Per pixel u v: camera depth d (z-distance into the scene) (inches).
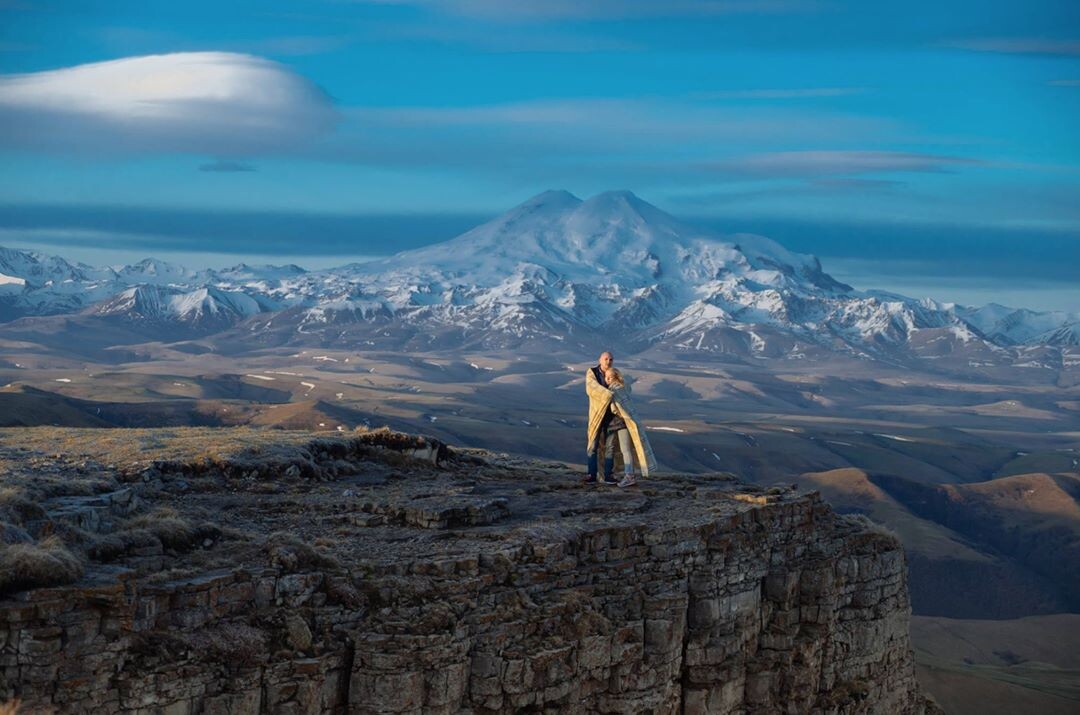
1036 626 6033.5
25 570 697.6
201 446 1309.1
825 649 1195.3
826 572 1193.4
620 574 999.0
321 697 780.6
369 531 1001.5
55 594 690.8
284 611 793.6
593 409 1362.0
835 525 1334.9
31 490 943.7
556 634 904.9
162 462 1182.9
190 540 871.7
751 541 1147.3
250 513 1064.2
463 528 1031.0
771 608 1164.5
